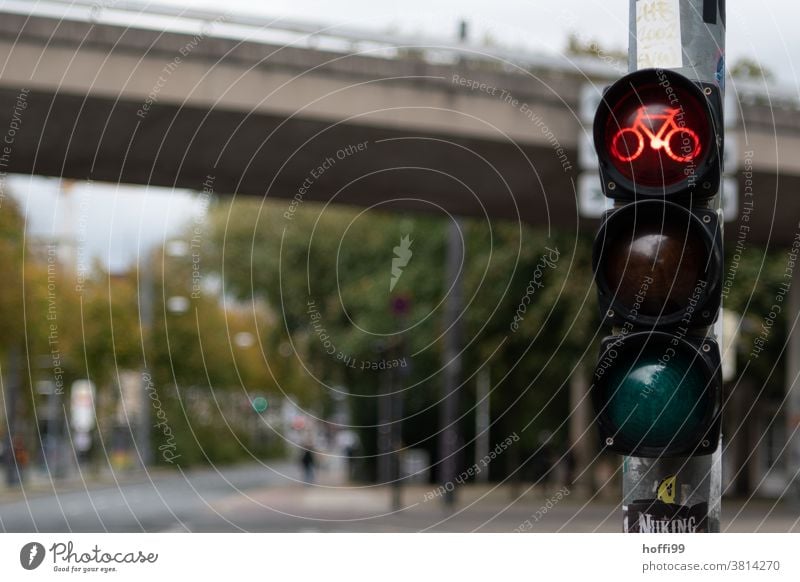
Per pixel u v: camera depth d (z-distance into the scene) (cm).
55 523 1962
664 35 374
